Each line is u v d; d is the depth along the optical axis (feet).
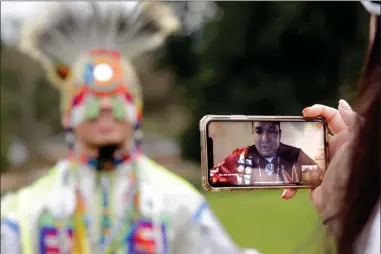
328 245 3.84
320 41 43.16
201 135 4.16
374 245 3.36
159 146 89.25
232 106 48.39
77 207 10.26
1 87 72.74
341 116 4.18
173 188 10.46
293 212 26.86
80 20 11.60
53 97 78.95
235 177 4.10
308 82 45.16
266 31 44.65
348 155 3.64
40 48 11.62
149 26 11.87
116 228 10.17
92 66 10.86
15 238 10.01
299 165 4.17
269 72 46.60
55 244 10.10
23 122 76.23
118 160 10.55
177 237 10.23
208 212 10.39
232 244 10.37
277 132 4.20
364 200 3.46
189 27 54.08
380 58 3.63
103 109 10.48
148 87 72.18
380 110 3.49
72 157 10.63
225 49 47.32
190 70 55.31
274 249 20.70
